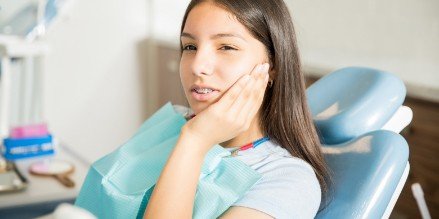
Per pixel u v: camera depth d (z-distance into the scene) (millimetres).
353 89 1040
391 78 1005
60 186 1253
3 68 1685
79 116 2758
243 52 827
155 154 920
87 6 2646
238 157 893
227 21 819
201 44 829
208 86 826
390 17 1611
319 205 854
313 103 1093
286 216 776
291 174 839
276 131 927
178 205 752
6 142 1470
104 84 2793
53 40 2588
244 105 810
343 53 1821
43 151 1494
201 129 794
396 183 838
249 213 772
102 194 913
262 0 859
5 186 1202
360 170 861
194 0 861
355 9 1747
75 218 383
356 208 819
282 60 885
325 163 916
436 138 1427
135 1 2785
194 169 780
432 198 1439
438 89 1436
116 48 2785
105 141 2865
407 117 1026
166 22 2768
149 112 2959
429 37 1475
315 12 1936
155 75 2912
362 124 966
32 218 1247
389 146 857
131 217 844
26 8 1730
